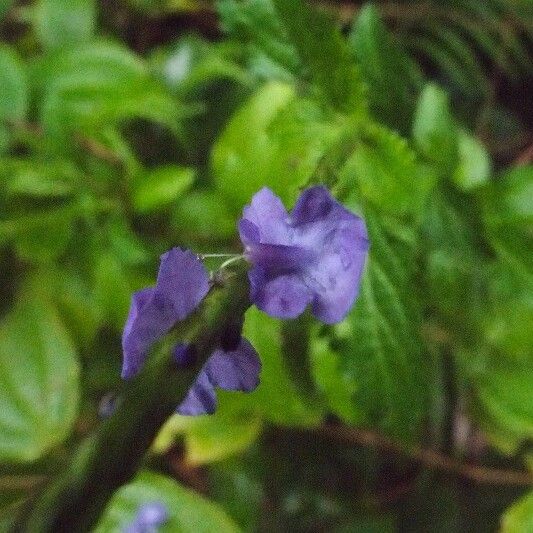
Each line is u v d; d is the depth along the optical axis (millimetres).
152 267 192
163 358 66
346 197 137
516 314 182
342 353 140
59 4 231
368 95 160
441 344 192
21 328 196
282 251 77
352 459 214
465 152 192
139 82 204
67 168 200
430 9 250
